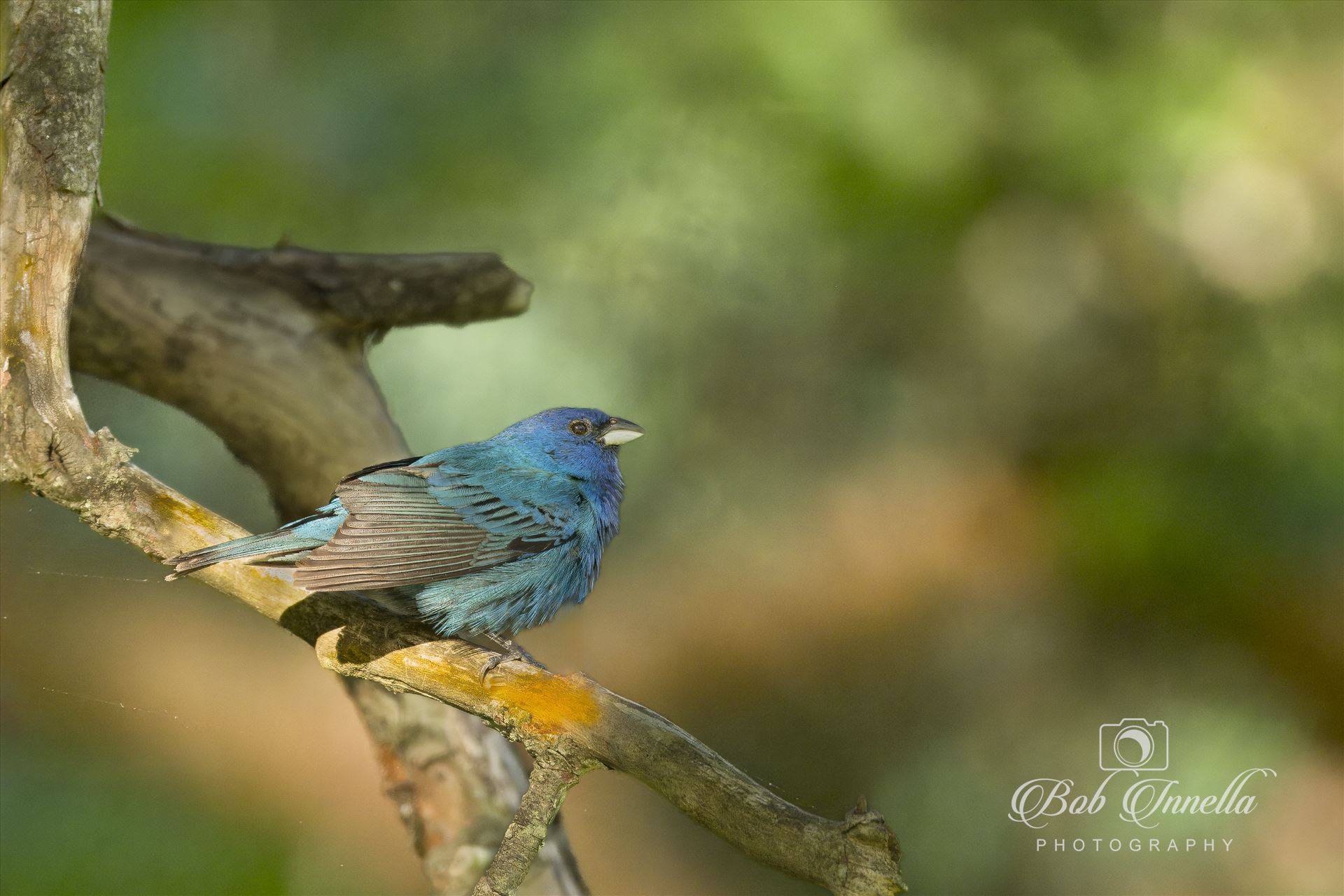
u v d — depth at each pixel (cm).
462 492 773
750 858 492
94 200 598
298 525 716
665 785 514
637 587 1394
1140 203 1292
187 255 827
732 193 1203
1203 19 1291
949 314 1345
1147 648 1305
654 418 1256
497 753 741
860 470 1402
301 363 819
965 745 1292
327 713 1245
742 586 1390
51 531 1119
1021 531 1388
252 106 1199
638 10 1230
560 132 1212
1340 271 1276
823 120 1206
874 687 1348
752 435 1360
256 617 1294
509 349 1192
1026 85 1261
